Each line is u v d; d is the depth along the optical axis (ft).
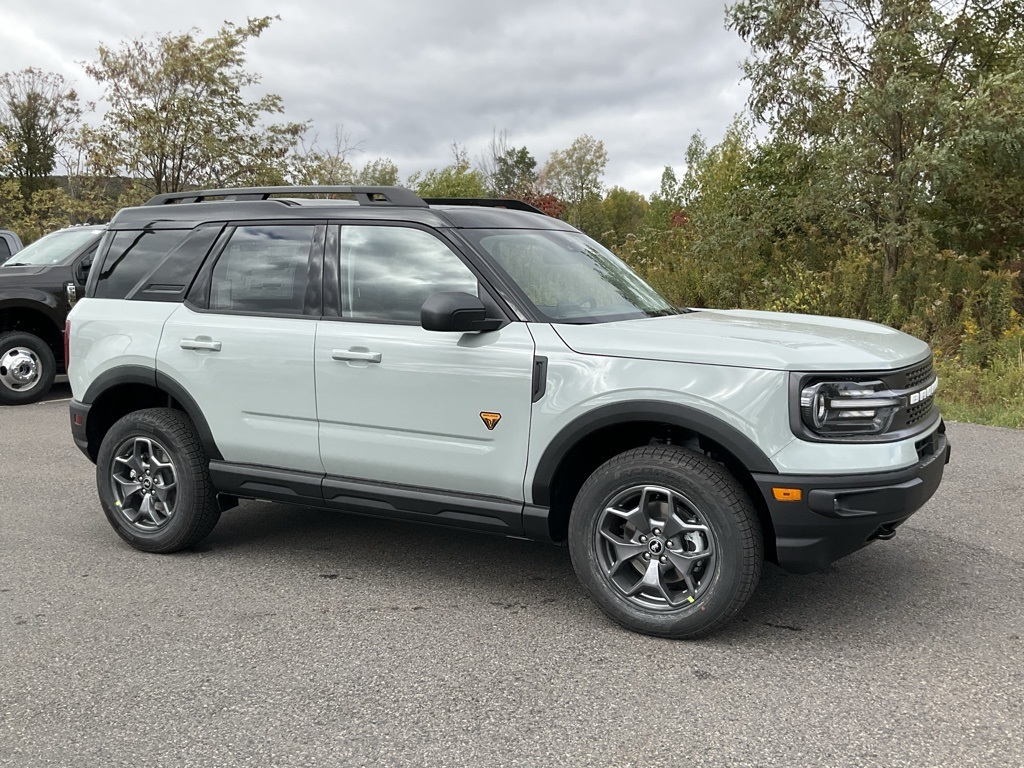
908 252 43.80
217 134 65.41
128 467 16.02
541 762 8.84
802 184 48.03
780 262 49.60
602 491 11.95
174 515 15.35
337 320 13.87
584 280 13.94
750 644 11.66
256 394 14.37
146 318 15.53
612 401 11.66
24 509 18.85
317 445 13.98
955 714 9.71
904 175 39.88
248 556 15.61
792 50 43.57
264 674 10.93
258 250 14.84
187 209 15.83
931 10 40.29
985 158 43.70
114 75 63.26
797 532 11.03
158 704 10.16
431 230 13.43
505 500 12.75
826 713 9.78
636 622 11.91
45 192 86.79
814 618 12.51
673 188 148.46
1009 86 38.75
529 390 12.21
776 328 12.84
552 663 11.18
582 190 209.97
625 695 10.27
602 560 12.16
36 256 34.42
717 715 9.75
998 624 12.25
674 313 14.51
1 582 14.34
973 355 35.40
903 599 13.20
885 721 9.57
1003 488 19.42
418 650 11.61
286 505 19.22
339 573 14.67
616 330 12.19
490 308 12.75
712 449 12.03
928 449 12.14
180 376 15.01
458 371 12.67
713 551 11.39
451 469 12.96
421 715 9.84
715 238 50.37
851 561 14.90
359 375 13.43
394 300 13.53
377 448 13.46
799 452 10.92
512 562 15.20
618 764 8.79
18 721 9.80
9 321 33.19
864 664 11.02
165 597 13.62
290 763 8.87
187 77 64.03
